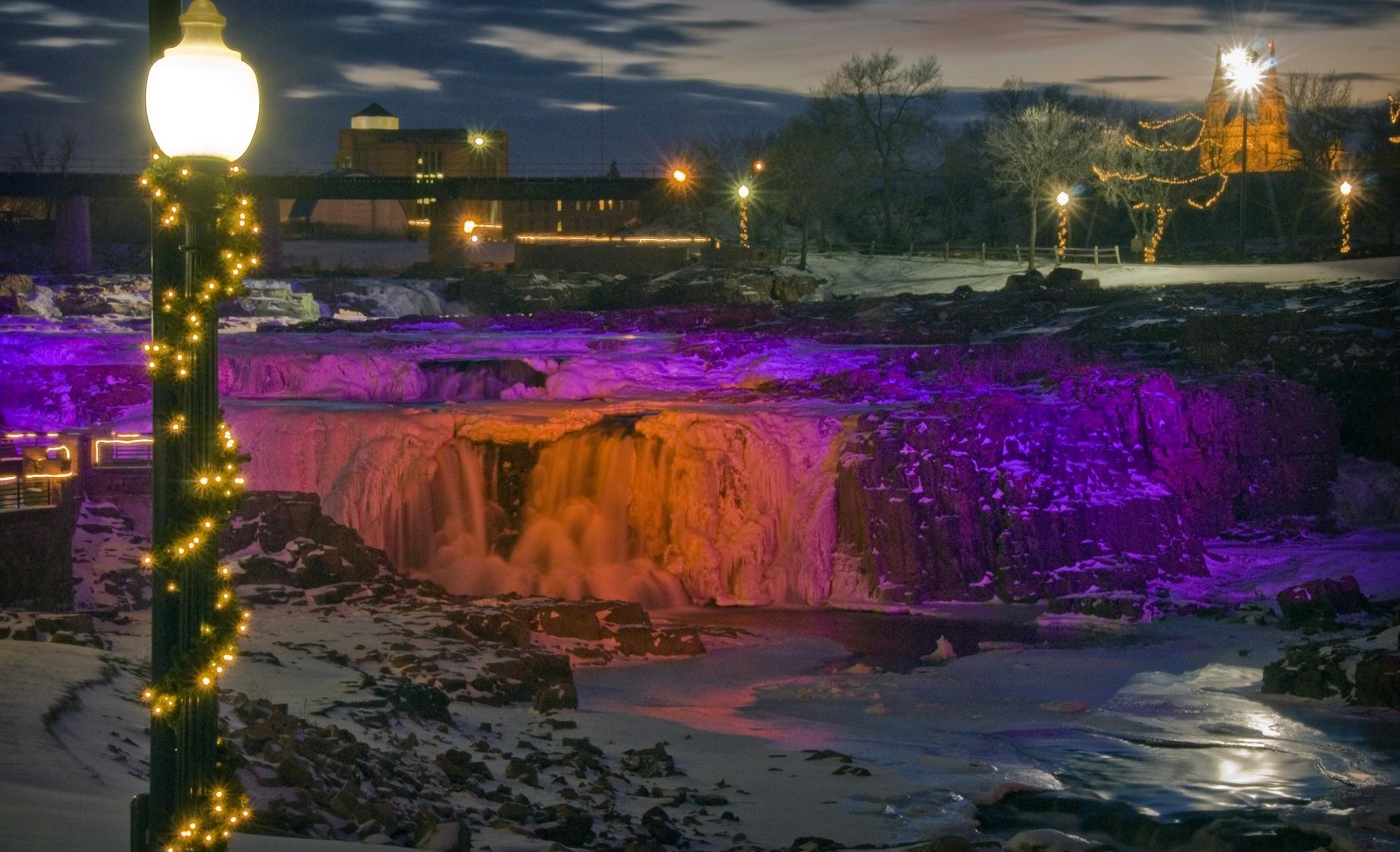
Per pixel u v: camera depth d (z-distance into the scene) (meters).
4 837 9.77
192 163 7.83
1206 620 33.09
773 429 38.34
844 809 17.33
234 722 15.55
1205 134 111.44
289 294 71.62
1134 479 39.41
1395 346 49.22
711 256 88.88
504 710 21.45
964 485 36.81
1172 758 21.27
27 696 14.64
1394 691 24.38
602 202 136.00
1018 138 89.69
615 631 28.91
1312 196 101.75
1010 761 20.94
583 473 38.88
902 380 47.28
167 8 8.05
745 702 24.89
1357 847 16.44
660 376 49.62
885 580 35.78
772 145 105.12
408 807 13.81
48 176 89.69
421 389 49.00
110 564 27.97
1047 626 32.78
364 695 18.84
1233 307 57.31
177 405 7.90
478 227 132.88
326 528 30.50
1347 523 44.16
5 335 51.72
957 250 95.56
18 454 27.62
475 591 36.91
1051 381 44.34
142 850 8.46
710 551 37.00
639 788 17.34
